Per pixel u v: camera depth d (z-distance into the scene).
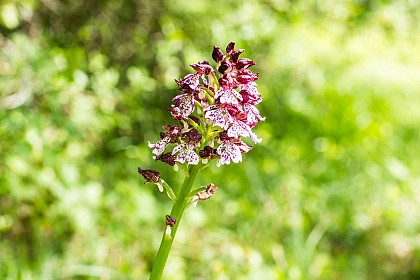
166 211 6.85
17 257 5.80
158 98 8.62
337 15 9.65
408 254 7.10
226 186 7.44
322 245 7.07
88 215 5.72
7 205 6.15
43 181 5.81
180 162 3.01
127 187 6.25
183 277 5.77
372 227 7.33
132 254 6.07
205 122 3.07
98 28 8.51
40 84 6.57
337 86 9.24
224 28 8.29
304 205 7.34
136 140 8.25
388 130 9.02
